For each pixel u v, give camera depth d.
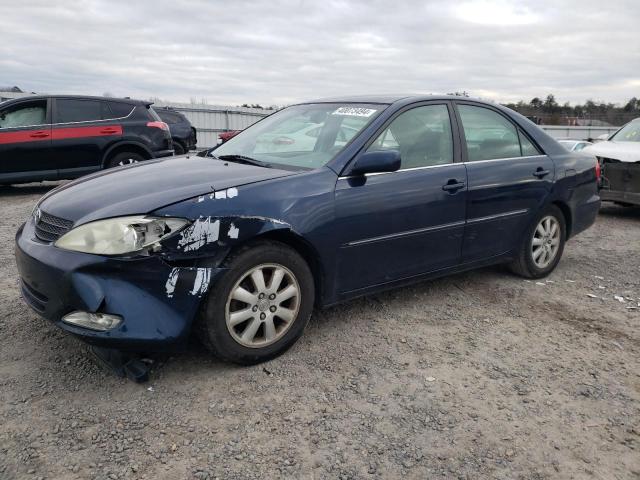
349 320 3.86
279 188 3.15
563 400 2.91
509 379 3.11
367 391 2.93
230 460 2.36
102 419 2.62
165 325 2.76
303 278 3.23
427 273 3.97
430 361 3.30
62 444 2.43
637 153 7.94
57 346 3.32
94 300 2.69
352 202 3.38
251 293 3.04
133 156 9.73
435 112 4.05
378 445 2.49
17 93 16.73
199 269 2.83
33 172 8.95
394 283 3.79
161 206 2.80
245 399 2.82
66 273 2.73
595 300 4.47
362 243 3.47
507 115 4.60
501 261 4.56
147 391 2.86
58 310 2.80
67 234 2.83
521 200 4.47
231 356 3.03
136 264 2.71
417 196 3.71
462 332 3.73
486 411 2.78
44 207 3.20
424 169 3.81
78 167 9.27
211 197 2.92
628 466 2.40
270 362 3.21
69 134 9.12
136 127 9.70
